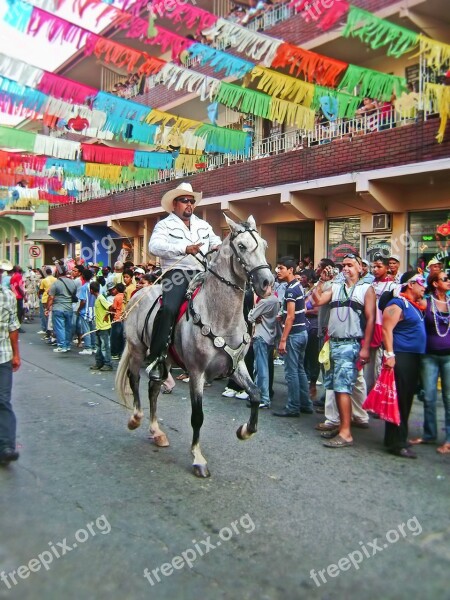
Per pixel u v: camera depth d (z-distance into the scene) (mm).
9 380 5293
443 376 5727
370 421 6984
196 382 5039
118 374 6285
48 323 14578
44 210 31531
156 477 4918
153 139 7207
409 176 10938
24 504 4301
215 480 4852
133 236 21859
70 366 11039
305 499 4445
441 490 4660
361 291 5902
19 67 5773
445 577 3316
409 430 6539
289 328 6926
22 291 17578
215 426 6645
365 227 13055
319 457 5516
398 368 5527
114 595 3113
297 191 13375
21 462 5285
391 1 10250
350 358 5867
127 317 6238
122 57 5699
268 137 14875
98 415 7156
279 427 6625
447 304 5762
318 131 13289
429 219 11859
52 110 6184
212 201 16125
